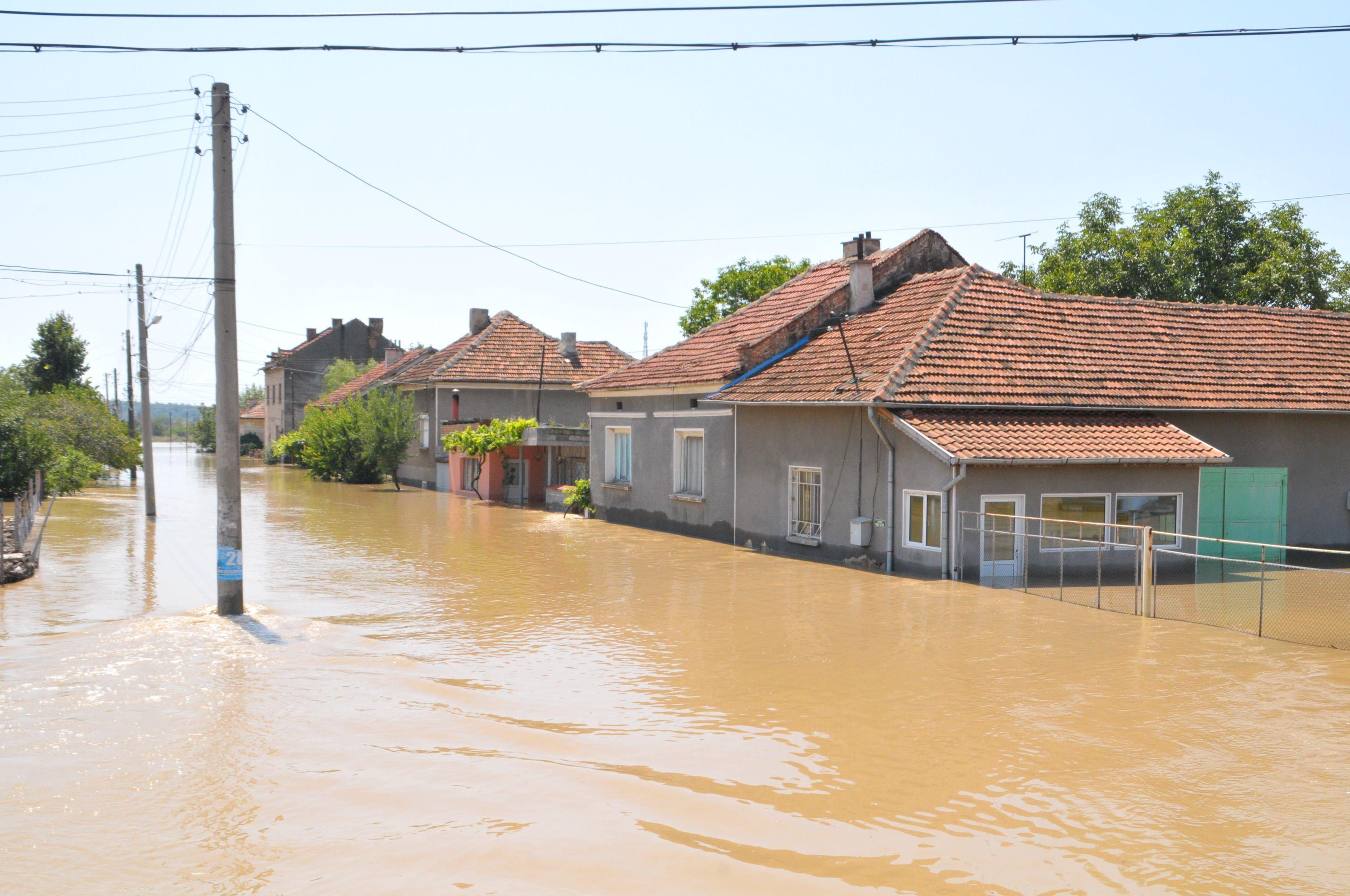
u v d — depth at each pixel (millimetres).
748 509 21516
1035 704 9367
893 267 24000
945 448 15859
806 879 5789
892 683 10125
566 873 5855
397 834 6391
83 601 14508
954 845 6277
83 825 6535
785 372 21000
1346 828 6555
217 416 13555
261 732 8477
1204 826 6578
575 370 41250
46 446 31281
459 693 9766
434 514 29844
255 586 16141
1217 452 17359
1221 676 10344
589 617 13586
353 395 47219
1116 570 17156
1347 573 12273
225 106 13680
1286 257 31812
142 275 27922
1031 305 20516
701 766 7715
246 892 5621
